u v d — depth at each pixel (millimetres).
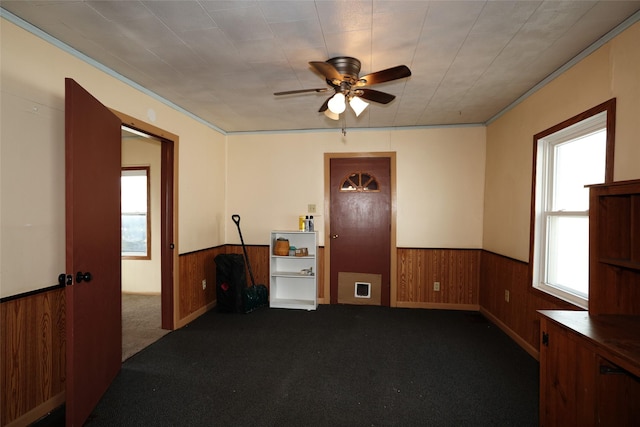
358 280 4328
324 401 2145
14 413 1811
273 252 4312
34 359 1921
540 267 2779
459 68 2498
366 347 2975
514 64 2422
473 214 4082
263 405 2102
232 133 4531
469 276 4094
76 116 1813
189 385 2332
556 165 2674
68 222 1762
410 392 2250
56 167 2053
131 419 1961
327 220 4344
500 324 3455
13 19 1798
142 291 4832
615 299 1627
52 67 2043
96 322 2078
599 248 1626
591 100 2131
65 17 1831
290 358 2754
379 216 4273
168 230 3377
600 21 1854
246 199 4520
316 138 4367
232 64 2455
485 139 4035
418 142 4172
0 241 1745
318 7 1753
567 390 1510
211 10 1778
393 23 1902
